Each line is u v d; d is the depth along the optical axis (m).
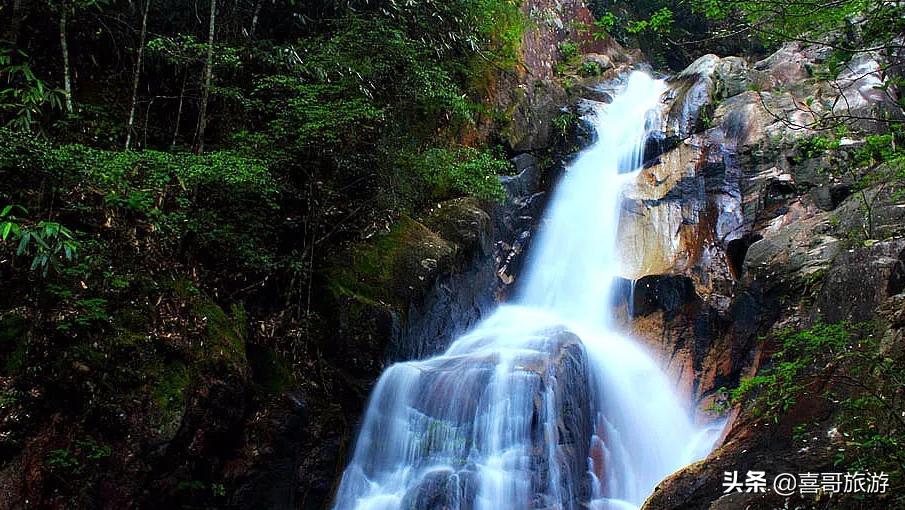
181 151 5.66
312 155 6.26
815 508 3.65
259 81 6.04
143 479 4.11
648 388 7.01
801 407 4.46
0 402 3.75
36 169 4.32
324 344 5.88
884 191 6.31
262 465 4.88
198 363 4.58
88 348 4.14
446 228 7.34
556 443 5.61
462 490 5.31
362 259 6.35
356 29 6.54
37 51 5.59
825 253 6.20
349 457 5.73
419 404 5.79
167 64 6.25
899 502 3.31
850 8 4.22
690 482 4.39
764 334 6.46
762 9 4.31
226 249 5.67
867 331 4.53
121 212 4.91
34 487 3.76
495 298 8.02
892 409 3.61
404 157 6.96
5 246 4.20
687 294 7.41
